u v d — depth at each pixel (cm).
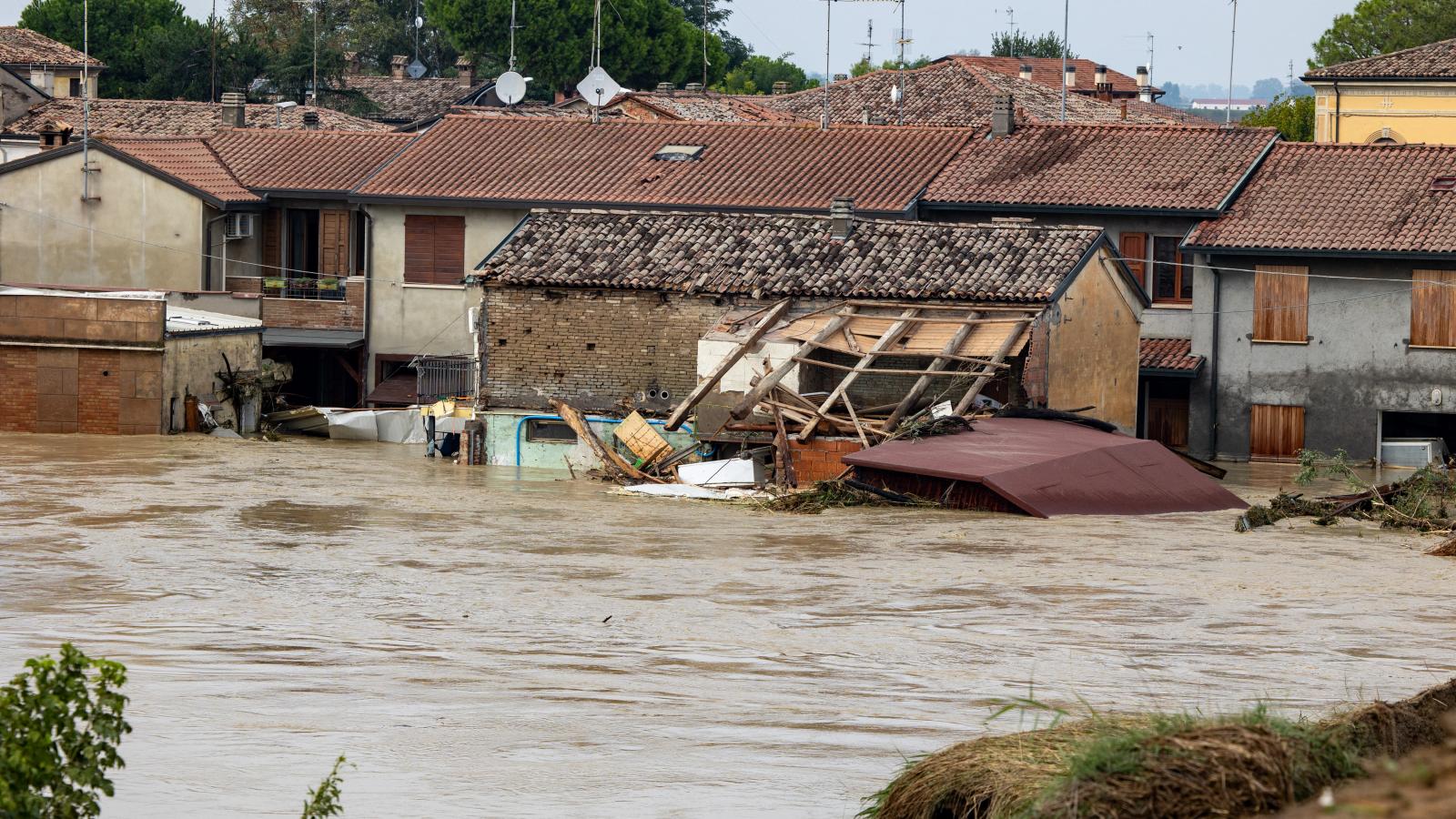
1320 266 6838
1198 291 7006
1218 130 7550
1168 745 1366
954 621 3319
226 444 6681
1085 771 1355
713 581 3778
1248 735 1374
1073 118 10619
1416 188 6925
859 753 2159
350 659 2811
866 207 7162
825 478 5525
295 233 8106
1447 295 6669
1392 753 1511
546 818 1836
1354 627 3294
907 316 5994
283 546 4219
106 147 7794
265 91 14588
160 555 4019
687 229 6606
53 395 6831
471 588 3647
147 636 3002
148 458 6109
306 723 2298
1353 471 6488
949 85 10975
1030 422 5672
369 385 7775
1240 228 6869
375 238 7725
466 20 15888
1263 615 3428
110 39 15150
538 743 2205
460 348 7681
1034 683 2680
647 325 6319
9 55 12094
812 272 6247
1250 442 7000
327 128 10269
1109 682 2695
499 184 7638
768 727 2314
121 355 6794
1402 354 6756
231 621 3200
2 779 1348
